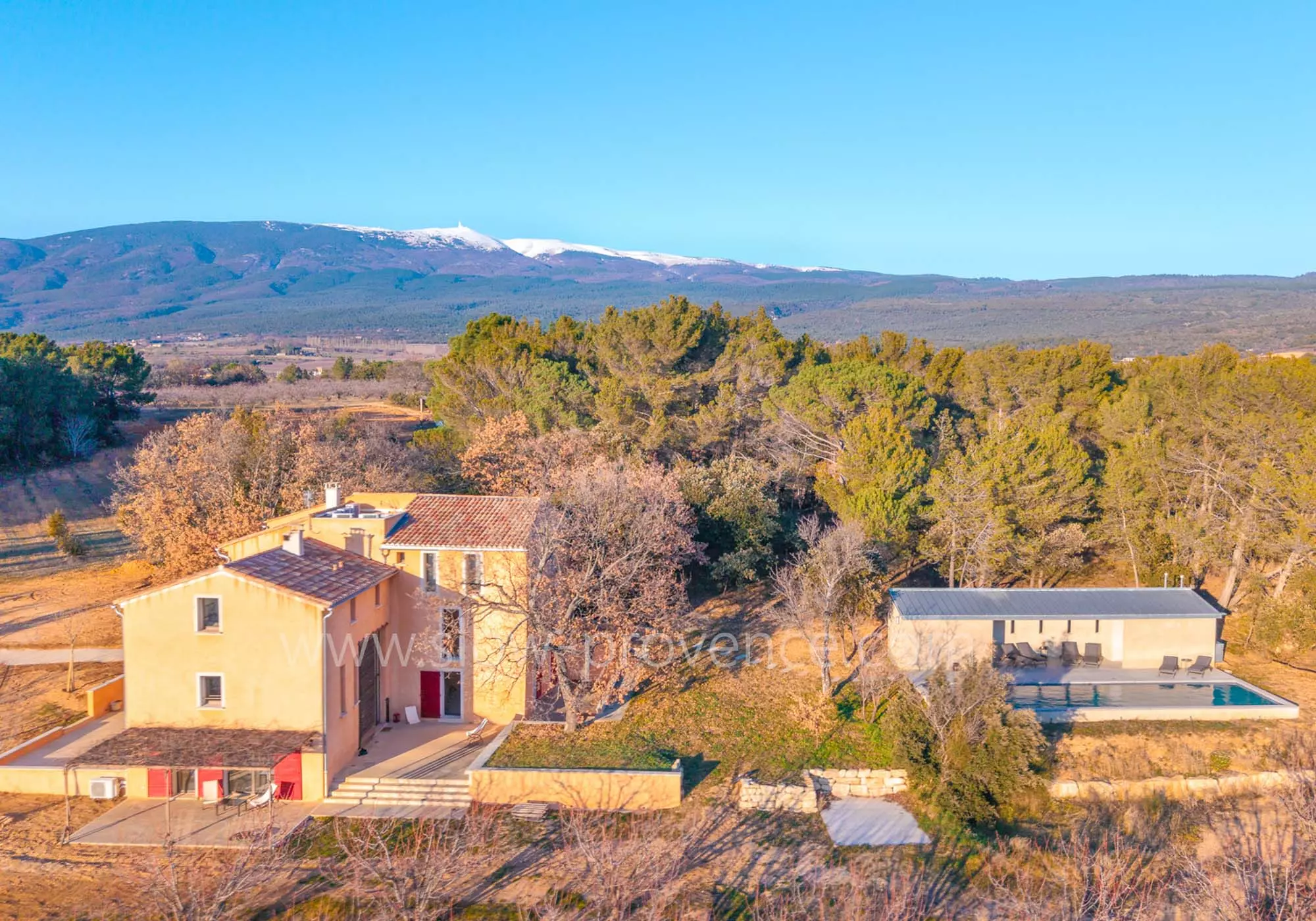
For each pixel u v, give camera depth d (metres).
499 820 28.36
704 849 27.05
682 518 43.25
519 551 33.94
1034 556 43.38
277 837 26.66
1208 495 45.88
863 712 35.09
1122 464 46.41
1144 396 50.50
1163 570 44.00
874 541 42.56
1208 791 30.17
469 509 36.88
